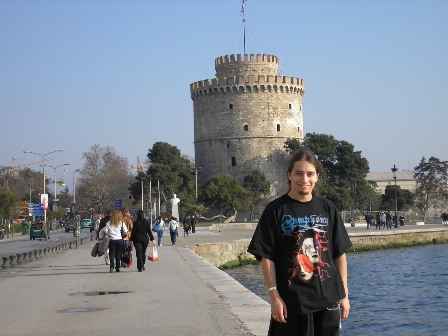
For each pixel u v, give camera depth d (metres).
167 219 92.69
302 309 6.95
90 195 140.12
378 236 68.06
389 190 140.62
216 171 119.56
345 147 119.12
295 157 7.38
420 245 72.44
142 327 12.40
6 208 87.38
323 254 7.12
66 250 41.47
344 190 108.38
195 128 123.50
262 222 7.25
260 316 13.38
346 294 7.21
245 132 117.94
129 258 25.58
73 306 15.39
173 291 17.98
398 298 33.81
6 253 42.03
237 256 51.00
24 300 16.64
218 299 16.17
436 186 147.12
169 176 114.31
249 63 120.94
